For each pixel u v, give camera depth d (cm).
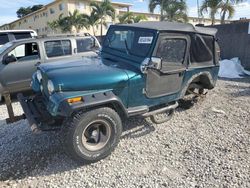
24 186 322
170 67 434
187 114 541
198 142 423
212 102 614
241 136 442
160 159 376
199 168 352
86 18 3219
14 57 666
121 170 351
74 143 342
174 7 2486
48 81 357
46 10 4428
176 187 316
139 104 414
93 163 367
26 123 505
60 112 331
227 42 1098
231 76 923
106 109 357
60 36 736
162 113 490
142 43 415
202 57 499
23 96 436
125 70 391
